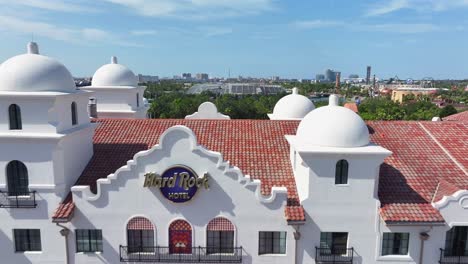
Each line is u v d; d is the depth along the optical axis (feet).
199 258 69.77
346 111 70.85
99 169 78.02
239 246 69.82
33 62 69.10
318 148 66.28
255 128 92.99
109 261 70.33
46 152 66.85
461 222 66.90
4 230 69.67
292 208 67.67
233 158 80.79
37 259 70.54
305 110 112.16
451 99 546.67
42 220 69.36
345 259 69.31
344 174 67.46
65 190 69.87
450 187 70.38
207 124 94.38
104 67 131.03
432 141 87.40
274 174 76.79
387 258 69.46
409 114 339.16
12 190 69.10
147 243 70.74
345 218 68.28
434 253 69.05
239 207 68.49
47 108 66.08
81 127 74.54
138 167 67.21
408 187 72.90
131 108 127.85
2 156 66.95
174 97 435.94
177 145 66.33
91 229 69.41
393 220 64.85
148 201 68.28
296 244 69.21
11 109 66.39
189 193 67.31
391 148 84.69
